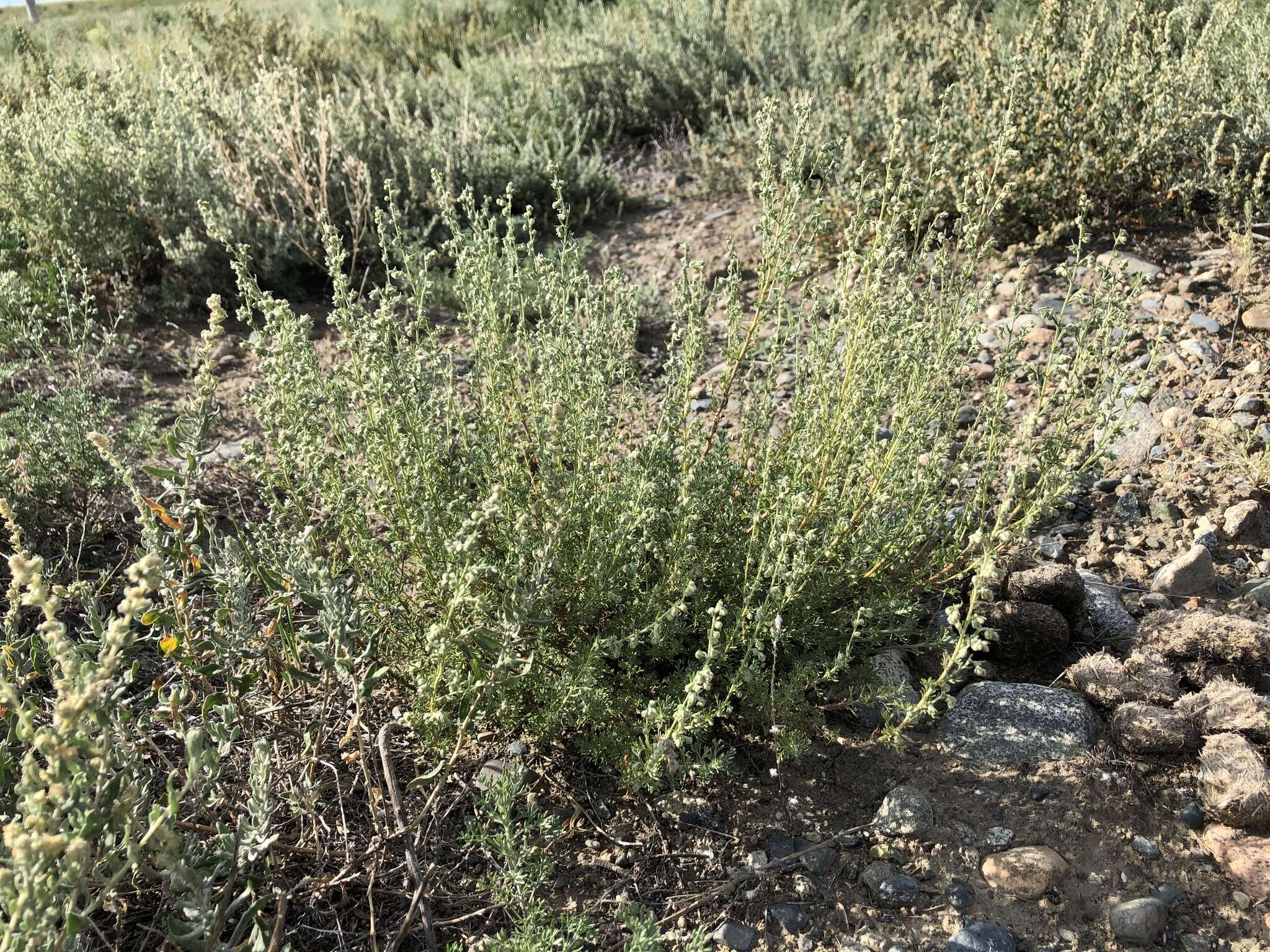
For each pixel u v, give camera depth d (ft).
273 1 54.95
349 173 20.74
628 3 35.60
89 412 12.53
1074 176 17.84
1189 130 18.19
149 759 8.60
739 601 9.66
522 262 18.43
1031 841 8.26
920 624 10.41
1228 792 8.17
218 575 7.63
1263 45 18.95
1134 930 7.49
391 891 7.84
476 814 8.24
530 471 9.77
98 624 7.20
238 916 7.42
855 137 21.02
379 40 38.99
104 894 5.36
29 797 5.08
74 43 44.55
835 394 9.95
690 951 6.91
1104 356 10.71
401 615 8.91
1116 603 10.67
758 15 30.01
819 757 9.16
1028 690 9.50
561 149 23.71
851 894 8.02
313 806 7.89
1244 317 14.98
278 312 8.89
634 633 8.71
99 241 19.12
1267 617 10.35
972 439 10.68
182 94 22.47
